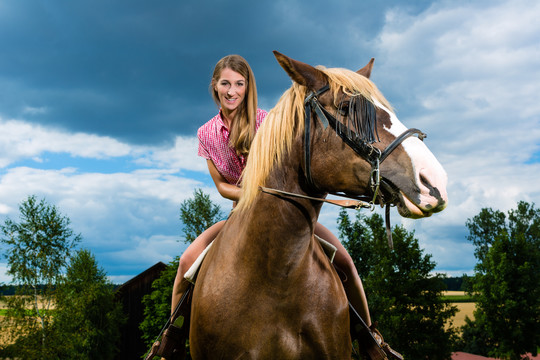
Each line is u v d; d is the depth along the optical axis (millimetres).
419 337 23172
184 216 34594
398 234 25312
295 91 2238
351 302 3033
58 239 30688
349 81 2117
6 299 28906
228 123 3037
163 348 2750
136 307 37812
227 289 2221
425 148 1955
